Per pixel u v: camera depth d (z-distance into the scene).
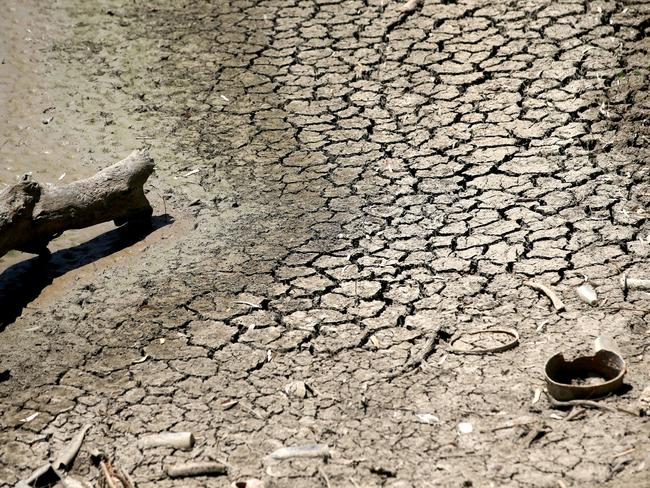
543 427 4.01
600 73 5.42
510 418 4.05
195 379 4.29
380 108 5.41
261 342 4.39
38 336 4.50
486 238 4.71
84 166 5.30
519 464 3.93
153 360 4.37
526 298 4.46
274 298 4.55
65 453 4.09
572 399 4.06
